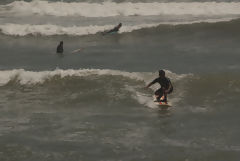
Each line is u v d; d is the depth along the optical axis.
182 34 89.12
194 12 107.25
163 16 105.44
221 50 76.69
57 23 101.75
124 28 93.50
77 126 47.59
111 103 53.28
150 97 54.19
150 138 44.25
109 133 45.69
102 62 72.25
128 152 41.53
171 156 40.44
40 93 57.19
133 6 111.75
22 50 83.25
